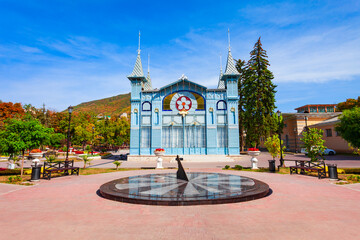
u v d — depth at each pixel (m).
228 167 19.17
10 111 62.03
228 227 5.61
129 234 5.20
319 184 11.74
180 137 31.00
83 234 5.22
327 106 58.97
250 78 39.25
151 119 31.38
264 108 37.56
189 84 31.80
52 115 63.34
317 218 6.27
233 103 31.09
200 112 31.38
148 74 40.31
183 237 5.00
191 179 12.24
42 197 9.12
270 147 19.81
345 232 5.24
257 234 5.15
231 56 32.47
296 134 43.47
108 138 59.38
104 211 7.11
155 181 11.61
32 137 14.83
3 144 14.16
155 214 6.74
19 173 16.27
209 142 30.45
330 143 39.19
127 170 18.84
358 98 45.75
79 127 45.12
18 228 5.62
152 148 30.66
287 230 5.38
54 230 5.48
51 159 17.59
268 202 8.09
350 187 10.89
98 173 16.95
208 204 7.81
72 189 10.80
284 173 16.23
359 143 22.77
